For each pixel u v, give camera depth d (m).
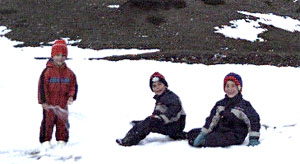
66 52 5.59
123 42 27.75
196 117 7.34
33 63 15.85
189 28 31.41
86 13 34.41
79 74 12.86
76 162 4.68
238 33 31.28
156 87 5.65
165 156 4.79
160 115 5.50
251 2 41.62
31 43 27.98
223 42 29.06
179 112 5.62
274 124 6.56
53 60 5.60
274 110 7.77
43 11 35.25
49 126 5.57
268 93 9.73
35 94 9.65
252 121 5.19
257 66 15.17
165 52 20.55
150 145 5.41
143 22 32.75
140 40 28.70
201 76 12.59
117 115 7.64
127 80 11.81
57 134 5.64
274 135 5.69
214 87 10.66
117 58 19.25
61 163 4.66
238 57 19.23
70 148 5.34
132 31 31.02
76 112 7.69
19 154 5.15
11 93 9.73
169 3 35.72
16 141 5.86
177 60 18.83
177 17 33.62
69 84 5.62
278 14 38.66
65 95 5.62
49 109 5.54
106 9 35.12
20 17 33.94
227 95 5.45
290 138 5.44
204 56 19.39
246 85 10.88
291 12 42.62
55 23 32.56
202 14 34.66
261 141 5.33
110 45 26.52
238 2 40.12
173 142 5.59
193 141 5.27
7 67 14.41
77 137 6.02
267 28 33.59
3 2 37.69
